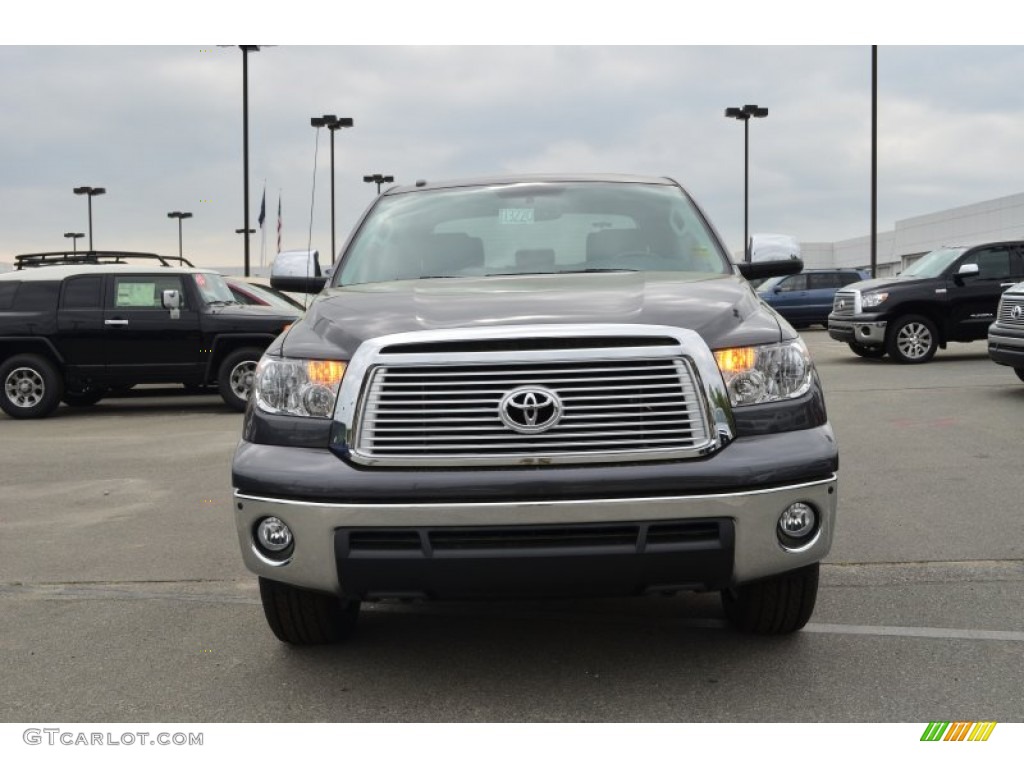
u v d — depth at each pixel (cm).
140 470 831
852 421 955
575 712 325
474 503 308
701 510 310
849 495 643
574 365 315
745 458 315
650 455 312
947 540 529
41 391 1257
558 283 396
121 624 428
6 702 344
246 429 345
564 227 473
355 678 360
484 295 366
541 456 310
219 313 1262
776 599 370
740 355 326
